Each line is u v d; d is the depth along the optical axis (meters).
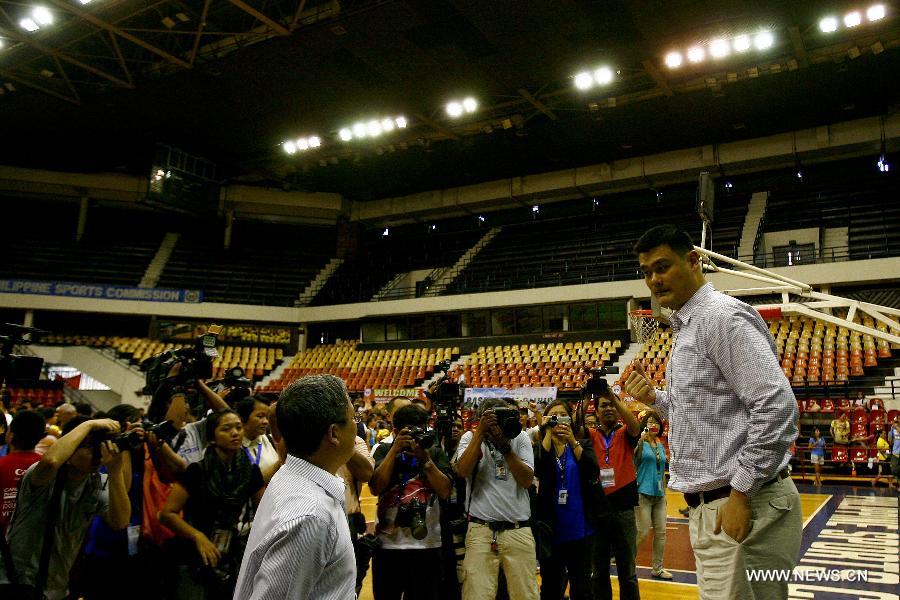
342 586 1.61
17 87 19.00
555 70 17.17
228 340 24.84
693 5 13.96
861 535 7.39
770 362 2.03
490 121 20.47
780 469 2.04
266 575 1.47
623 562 4.57
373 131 20.55
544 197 25.88
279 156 23.73
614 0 13.91
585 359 19.41
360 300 25.98
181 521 3.32
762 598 2.01
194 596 3.26
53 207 27.56
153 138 22.38
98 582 3.62
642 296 20.11
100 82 18.70
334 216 28.94
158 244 27.91
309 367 23.92
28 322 23.48
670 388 2.35
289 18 15.70
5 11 15.18
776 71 16.42
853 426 13.77
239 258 28.19
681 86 17.83
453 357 22.06
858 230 19.86
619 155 23.34
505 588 4.25
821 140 20.45
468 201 26.56
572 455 4.41
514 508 3.87
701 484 2.15
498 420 3.84
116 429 3.14
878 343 16.03
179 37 16.88
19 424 3.50
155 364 4.09
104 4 14.66
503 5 14.18
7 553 2.82
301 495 1.60
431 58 16.70
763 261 20.41
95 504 3.29
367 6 14.53
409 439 3.69
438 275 26.05
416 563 3.74
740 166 22.25
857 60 16.44
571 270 23.20
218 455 3.52
